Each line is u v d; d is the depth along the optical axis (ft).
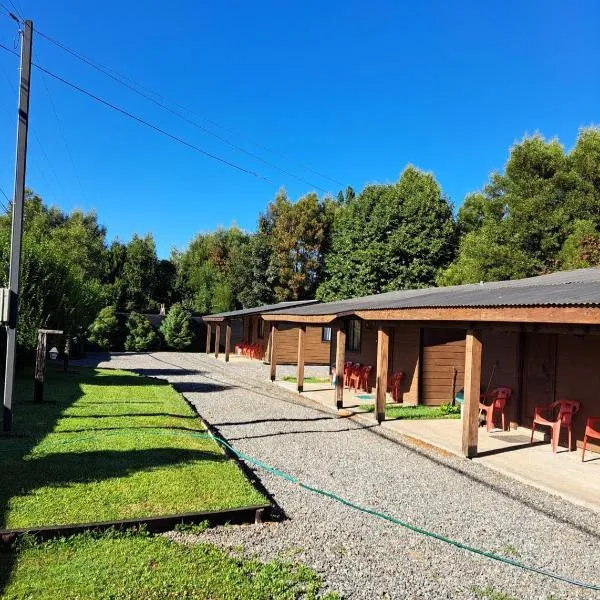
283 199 136.15
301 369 45.32
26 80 22.62
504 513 17.17
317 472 20.99
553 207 79.20
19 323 39.04
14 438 21.58
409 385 40.91
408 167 109.09
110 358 80.28
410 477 20.88
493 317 21.22
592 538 15.31
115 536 13.10
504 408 31.01
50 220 135.03
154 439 22.67
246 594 10.76
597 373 25.48
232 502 15.33
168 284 151.02
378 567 12.77
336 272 114.83
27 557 11.75
